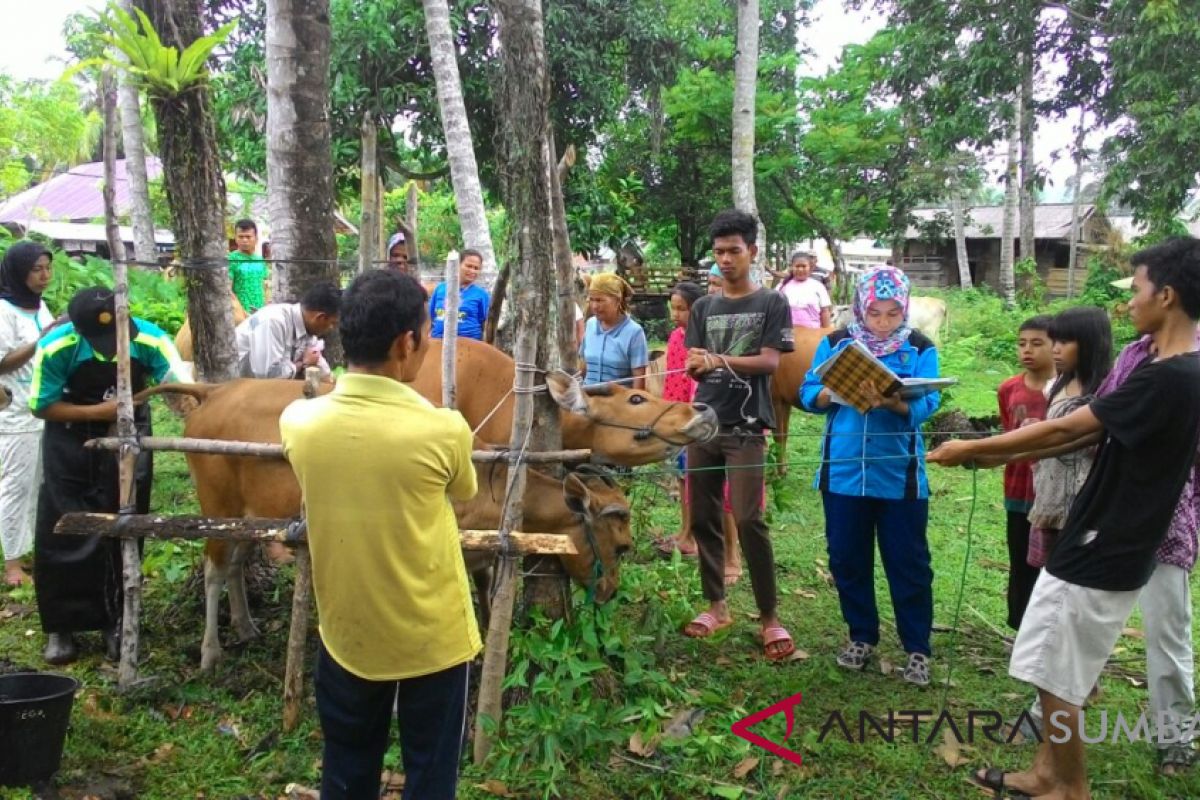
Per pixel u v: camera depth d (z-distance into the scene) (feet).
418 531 8.34
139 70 15.24
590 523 12.69
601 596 13.20
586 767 11.73
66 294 30.89
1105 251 71.20
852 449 14.15
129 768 11.57
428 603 8.50
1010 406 15.10
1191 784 11.61
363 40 38.09
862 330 14.29
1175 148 42.04
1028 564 13.97
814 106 65.72
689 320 15.89
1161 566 11.66
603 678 12.92
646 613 14.88
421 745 8.79
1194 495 11.73
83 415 13.99
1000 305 67.41
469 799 10.93
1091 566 10.43
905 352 14.05
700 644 15.56
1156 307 10.39
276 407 13.75
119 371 12.92
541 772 11.17
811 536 21.91
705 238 74.33
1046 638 10.73
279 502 13.38
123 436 12.89
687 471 14.55
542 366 12.54
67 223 72.38
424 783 8.75
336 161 40.57
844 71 61.87
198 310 16.56
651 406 14.37
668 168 67.15
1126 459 10.25
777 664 15.02
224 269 16.71
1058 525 12.92
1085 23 47.55
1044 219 106.63
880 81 61.05
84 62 13.28
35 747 10.91
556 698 11.89
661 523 22.08
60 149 77.20
